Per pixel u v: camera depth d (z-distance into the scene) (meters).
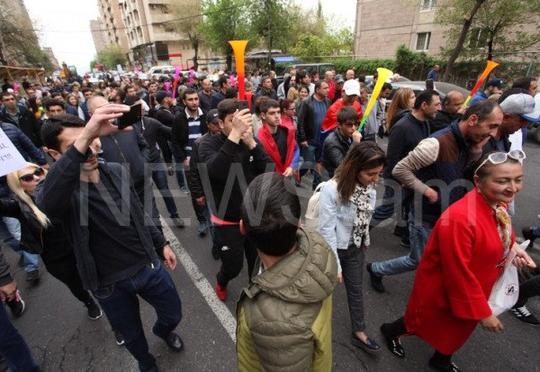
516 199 4.77
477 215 1.62
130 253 1.79
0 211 1.96
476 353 2.33
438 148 2.26
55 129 1.49
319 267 1.04
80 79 28.77
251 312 1.01
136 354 2.03
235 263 2.51
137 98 5.07
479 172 1.61
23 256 3.19
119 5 68.00
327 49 29.12
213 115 2.92
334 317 2.69
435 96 3.06
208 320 2.68
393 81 10.03
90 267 1.67
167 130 4.84
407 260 2.65
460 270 1.65
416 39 20.73
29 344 2.52
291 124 4.92
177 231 4.23
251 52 31.23
